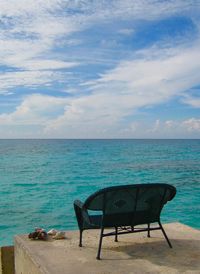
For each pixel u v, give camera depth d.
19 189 28.05
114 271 4.78
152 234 6.48
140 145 133.38
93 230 6.76
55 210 19.14
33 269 5.23
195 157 62.75
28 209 19.53
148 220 5.71
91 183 31.06
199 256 5.35
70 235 6.45
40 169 43.28
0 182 32.50
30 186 29.66
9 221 16.59
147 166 45.94
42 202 21.83
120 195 5.28
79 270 4.80
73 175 37.03
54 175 37.31
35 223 16.17
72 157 63.38
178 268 4.89
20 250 5.96
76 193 25.66
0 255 6.36
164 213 17.98
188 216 17.30
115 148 102.81
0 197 24.06
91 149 96.50
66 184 30.61
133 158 60.16
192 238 6.23
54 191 26.69
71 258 5.25
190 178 33.91
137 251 5.57
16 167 46.28
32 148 108.50
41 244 5.88
